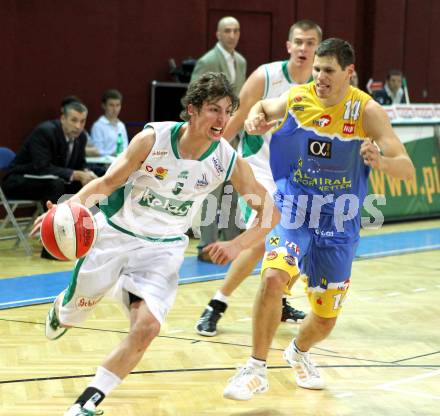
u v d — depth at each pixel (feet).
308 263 28.53
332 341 35.50
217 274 48.91
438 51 94.17
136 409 26.63
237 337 35.63
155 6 72.02
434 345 35.17
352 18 86.53
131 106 71.82
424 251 57.88
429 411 27.02
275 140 28.81
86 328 36.17
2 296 42.11
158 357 32.35
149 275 24.25
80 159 56.03
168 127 23.94
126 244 24.85
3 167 54.60
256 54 80.18
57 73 67.31
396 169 26.27
